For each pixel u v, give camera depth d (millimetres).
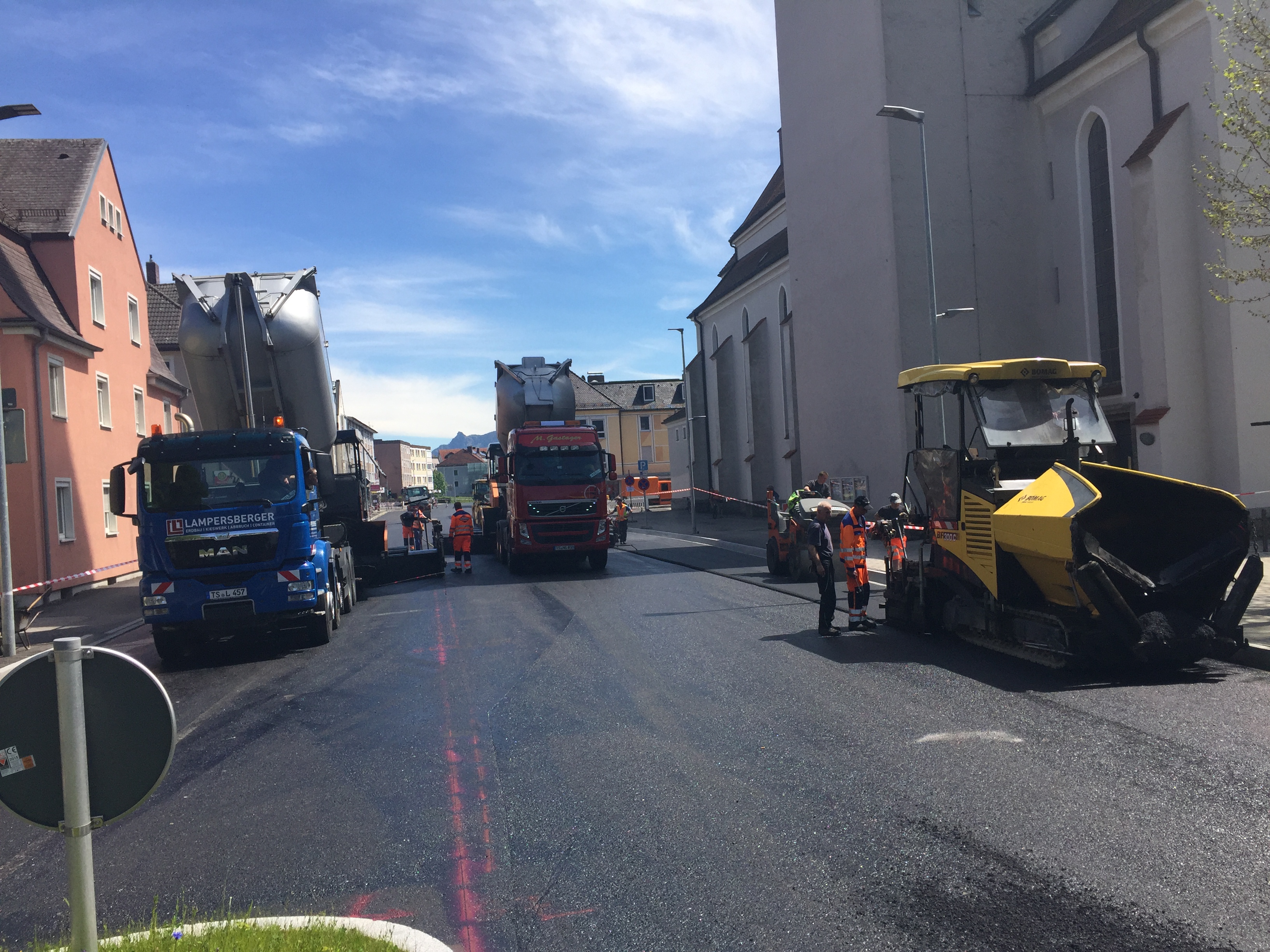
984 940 3809
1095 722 7039
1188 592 8750
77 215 24281
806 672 9469
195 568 12016
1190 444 19594
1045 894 4203
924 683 8742
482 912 4320
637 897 4395
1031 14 26469
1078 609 8961
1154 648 8289
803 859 4730
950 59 26156
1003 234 26234
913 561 12156
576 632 12742
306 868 4996
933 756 6391
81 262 24219
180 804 6297
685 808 5582
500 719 8055
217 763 7270
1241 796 5305
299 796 6297
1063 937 3809
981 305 26109
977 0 26469
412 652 11859
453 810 5805
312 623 12969
